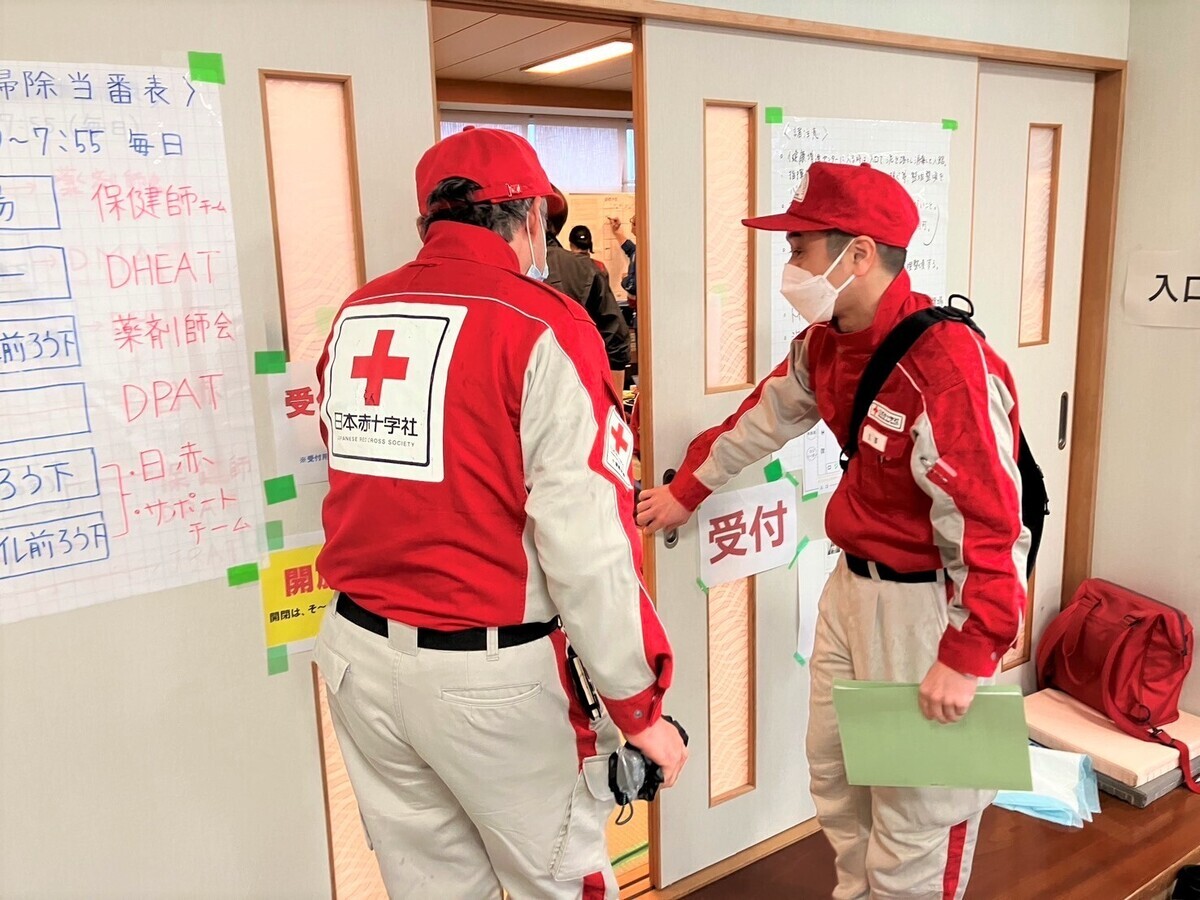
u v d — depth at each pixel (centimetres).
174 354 143
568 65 496
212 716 154
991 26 232
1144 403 269
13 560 134
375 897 179
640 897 214
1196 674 268
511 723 124
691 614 207
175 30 136
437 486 121
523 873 133
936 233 233
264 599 155
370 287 133
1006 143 250
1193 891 212
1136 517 276
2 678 136
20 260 129
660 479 199
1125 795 246
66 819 144
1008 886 215
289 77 147
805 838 238
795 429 187
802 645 229
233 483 150
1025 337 271
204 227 143
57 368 134
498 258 127
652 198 186
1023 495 160
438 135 163
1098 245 273
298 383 154
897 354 152
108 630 143
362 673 129
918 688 152
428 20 158
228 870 160
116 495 141
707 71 189
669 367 196
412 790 135
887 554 163
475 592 122
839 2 204
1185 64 248
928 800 165
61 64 129
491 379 119
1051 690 289
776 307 211
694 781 216
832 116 210
